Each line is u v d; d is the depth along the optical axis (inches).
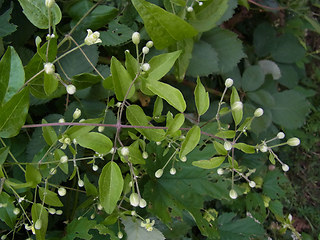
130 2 18.3
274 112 29.2
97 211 18.4
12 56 11.2
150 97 22.5
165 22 11.7
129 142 21.1
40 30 19.1
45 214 13.5
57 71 17.7
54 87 12.3
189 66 21.8
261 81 27.2
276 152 35.3
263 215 29.1
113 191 11.9
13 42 17.8
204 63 21.9
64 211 20.0
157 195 19.5
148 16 11.6
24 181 17.5
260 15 33.8
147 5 11.2
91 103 18.0
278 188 30.1
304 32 37.0
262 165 29.3
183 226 22.8
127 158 12.6
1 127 11.3
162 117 15.7
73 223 17.1
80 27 18.0
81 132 12.2
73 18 18.1
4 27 16.1
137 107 12.8
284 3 33.1
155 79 12.6
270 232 33.9
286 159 36.5
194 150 19.4
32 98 17.1
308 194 38.2
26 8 11.8
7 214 14.4
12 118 11.2
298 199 37.4
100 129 14.3
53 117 17.6
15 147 17.6
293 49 32.0
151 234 18.5
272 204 30.9
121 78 12.3
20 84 11.5
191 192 20.0
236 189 21.5
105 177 11.9
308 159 38.8
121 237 16.7
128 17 18.5
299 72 37.0
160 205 19.3
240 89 27.3
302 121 29.0
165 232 22.0
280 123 29.0
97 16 17.9
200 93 12.4
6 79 11.4
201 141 19.3
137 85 14.3
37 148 17.2
